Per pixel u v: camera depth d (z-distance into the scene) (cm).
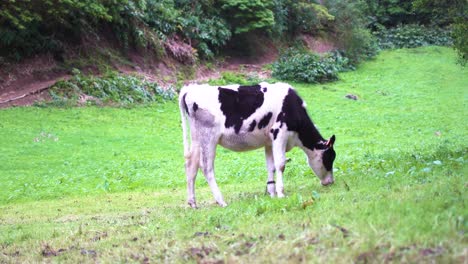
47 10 2684
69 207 1251
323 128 2673
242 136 964
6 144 2047
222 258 524
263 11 3741
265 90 969
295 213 688
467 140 2216
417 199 632
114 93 2830
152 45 3284
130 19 3212
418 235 484
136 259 600
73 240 802
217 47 3766
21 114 2422
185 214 865
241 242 570
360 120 2861
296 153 1930
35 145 2061
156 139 2284
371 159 1459
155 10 3391
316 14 4312
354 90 3600
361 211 608
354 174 1122
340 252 474
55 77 2806
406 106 3231
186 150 971
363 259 448
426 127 2684
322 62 3862
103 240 761
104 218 1036
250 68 3778
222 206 909
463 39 1348
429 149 1764
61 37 2942
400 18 5269
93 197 1384
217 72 3603
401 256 442
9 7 2598
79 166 1814
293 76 3697
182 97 970
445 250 441
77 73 2844
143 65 3231
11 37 2689
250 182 1423
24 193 1483
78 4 2719
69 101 2641
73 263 652
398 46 4906
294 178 1335
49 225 1005
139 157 1961
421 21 5262
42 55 2842
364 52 4422
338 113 3020
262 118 960
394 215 562
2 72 2688
